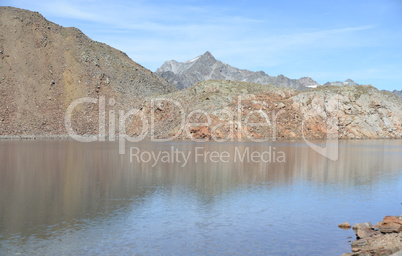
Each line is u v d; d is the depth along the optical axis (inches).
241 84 5580.7
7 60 5964.6
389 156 2824.8
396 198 1235.9
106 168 1958.7
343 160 2512.3
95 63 6648.6
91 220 938.7
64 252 716.0
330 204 1145.4
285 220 961.5
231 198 1227.2
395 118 6117.1
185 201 1176.2
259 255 715.4
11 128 4992.6
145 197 1229.1
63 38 6875.0
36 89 5792.3
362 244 737.0
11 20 6569.9
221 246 762.2
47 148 3196.4
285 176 1740.9
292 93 5629.9
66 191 1309.1
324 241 797.9
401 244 679.1
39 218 948.0
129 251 726.5
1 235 810.8
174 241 790.5
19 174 1694.1
